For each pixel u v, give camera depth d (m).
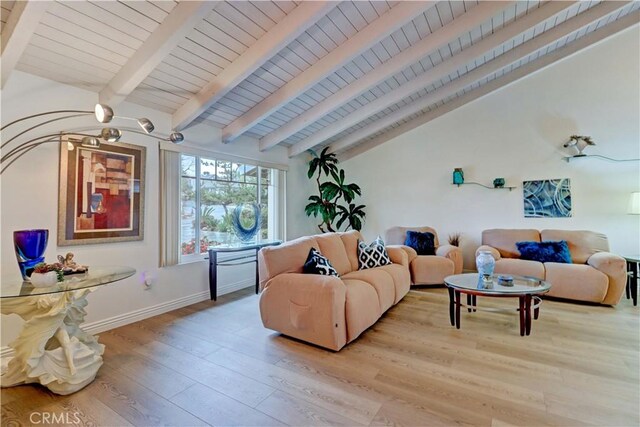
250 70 2.95
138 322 3.19
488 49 3.67
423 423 1.66
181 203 3.82
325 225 6.47
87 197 2.87
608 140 4.30
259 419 1.71
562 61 4.55
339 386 2.02
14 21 1.97
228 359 2.39
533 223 4.75
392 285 3.42
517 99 4.86
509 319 3.22
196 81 3.18
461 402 1.84
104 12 2.20
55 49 2.39
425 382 2.05
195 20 2.27
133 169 3.23
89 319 2.89
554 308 3.53
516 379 2.08
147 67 2.58
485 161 5.10
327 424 1.66
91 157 2.90
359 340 2.72
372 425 1.65
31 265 2.12
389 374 2.16
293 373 2.18
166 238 3.50
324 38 3.07
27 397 1.92
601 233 4.23
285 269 2.94
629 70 4.19
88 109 2.89
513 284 3.00
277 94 3.71
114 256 3.07
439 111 5.42
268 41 2.77
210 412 1.77
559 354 2.43
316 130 5.18
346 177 6.38
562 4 3.27
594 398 1.87
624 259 3.60
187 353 2.49
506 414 1.73
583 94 4.44
